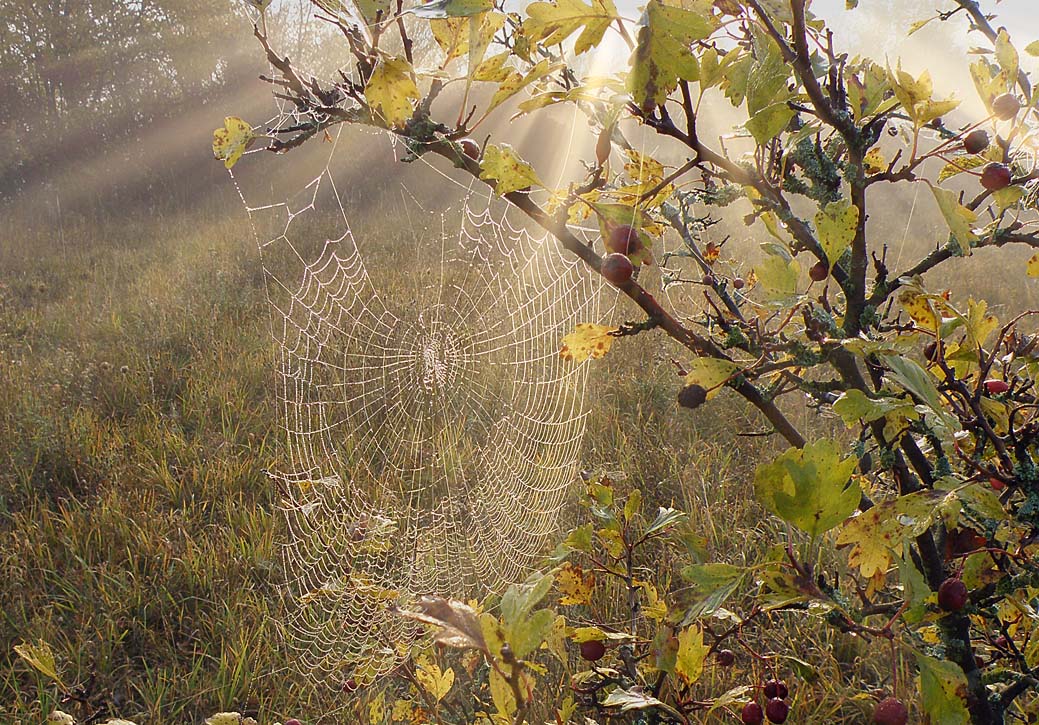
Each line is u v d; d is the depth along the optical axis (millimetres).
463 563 4004
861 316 1352
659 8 964
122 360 6355
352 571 3227
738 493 4277
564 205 1373
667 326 1300
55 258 10719
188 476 4609
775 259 1285
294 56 13008
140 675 3332
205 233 11711
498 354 5770
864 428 1426
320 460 4301
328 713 3004
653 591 1763
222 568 3781
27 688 3201
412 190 14469
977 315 1354
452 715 2662
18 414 5230
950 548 1434
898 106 1479
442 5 944
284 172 15719
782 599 1025
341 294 6320
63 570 3896
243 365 6035
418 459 4645
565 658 1606
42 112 17016
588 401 5449
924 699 987
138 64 16828
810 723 2568
